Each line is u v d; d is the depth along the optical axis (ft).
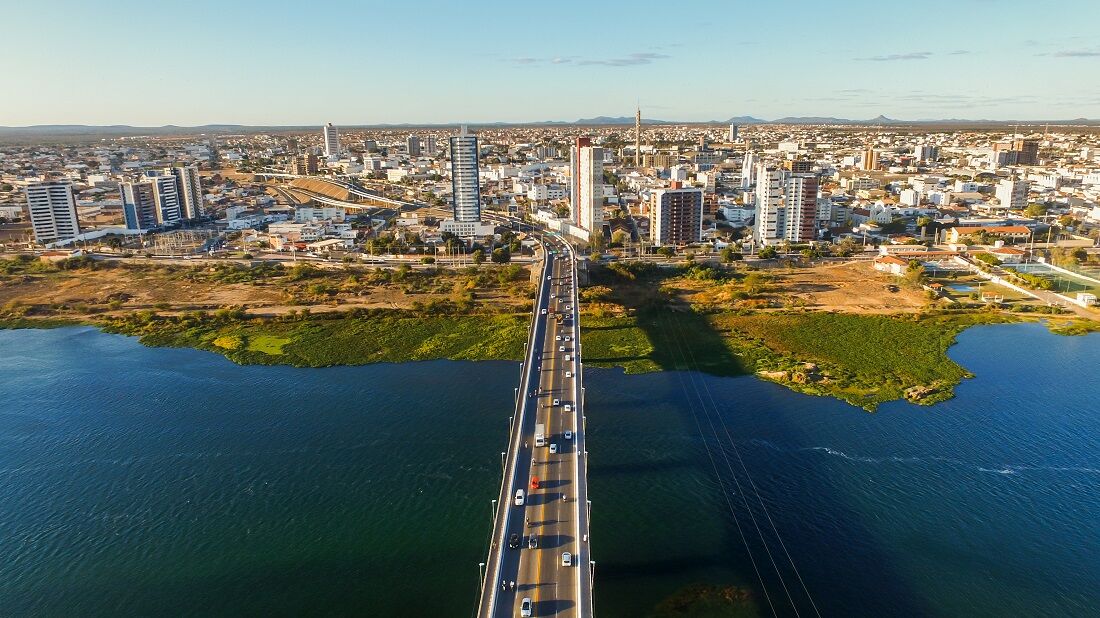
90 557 500.33
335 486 582.76
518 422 576.20
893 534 515.50
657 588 460.55
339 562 490.90
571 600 371.97
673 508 547.90
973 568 479.00
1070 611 440.45
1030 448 635.25
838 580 468.34
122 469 614.75
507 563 403.54
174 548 508.53
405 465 614.75
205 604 453.58
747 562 485.97
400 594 459.73
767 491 571.28
